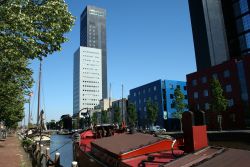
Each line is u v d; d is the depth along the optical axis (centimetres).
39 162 1627
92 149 1327
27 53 1138
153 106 8862
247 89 5750
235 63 6034
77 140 1809
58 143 5812
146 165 724
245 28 7969
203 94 6844
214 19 9075
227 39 8619
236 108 5941
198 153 612
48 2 1154
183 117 685
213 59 8762
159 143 898
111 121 12588
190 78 7288
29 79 2156
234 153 534
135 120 9538
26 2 1104
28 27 1055
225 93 6234
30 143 2794
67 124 4247
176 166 550
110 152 960
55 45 1220
